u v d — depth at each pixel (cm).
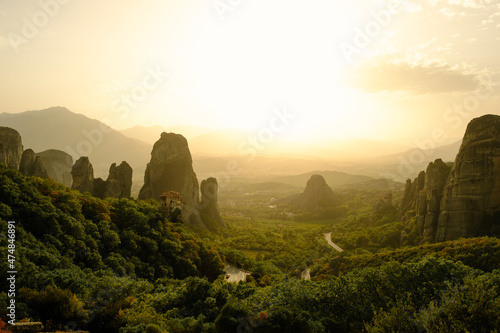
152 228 10375
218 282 7906
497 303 3538
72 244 7519
